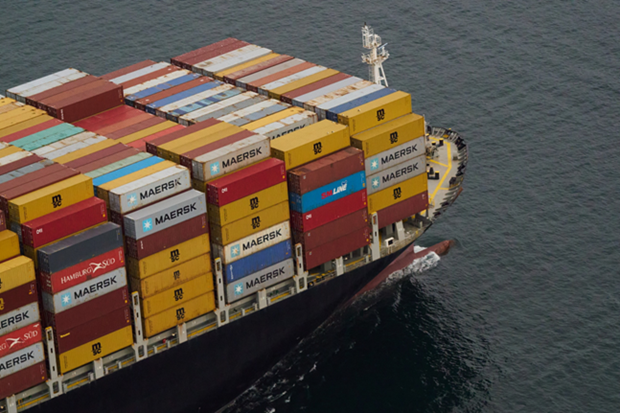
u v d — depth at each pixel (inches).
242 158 3782.0
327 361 4178.2
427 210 4537.4
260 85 4468.5
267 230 3853.3
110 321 3543.3
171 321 3698.3
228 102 4330.7
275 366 4180.6
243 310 3914.9
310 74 4547.2
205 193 3718.0
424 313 4426.7
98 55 6102.4
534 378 4060.0
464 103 5772.6
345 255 4266.7
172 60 4790.8
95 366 3570.4
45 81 4441.4
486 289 4562.0
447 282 4616.1
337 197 3996.1
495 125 5610.2
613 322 4328.3
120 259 3499.0
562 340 4247.0
